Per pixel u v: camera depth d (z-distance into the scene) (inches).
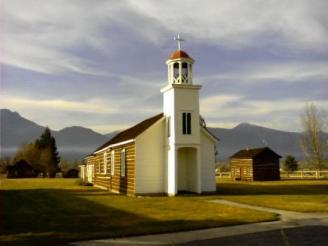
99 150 1749.5
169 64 1262.3
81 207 917.8
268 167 2256.4
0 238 553.6
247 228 613.0
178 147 1205.1
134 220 705.0
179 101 1222.9
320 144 2672.2
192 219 705.0
